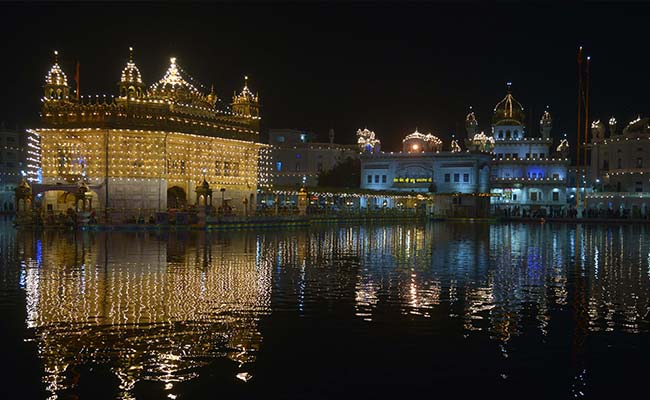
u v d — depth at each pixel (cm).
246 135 5906
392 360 1130
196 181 5425
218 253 2773
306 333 1300
